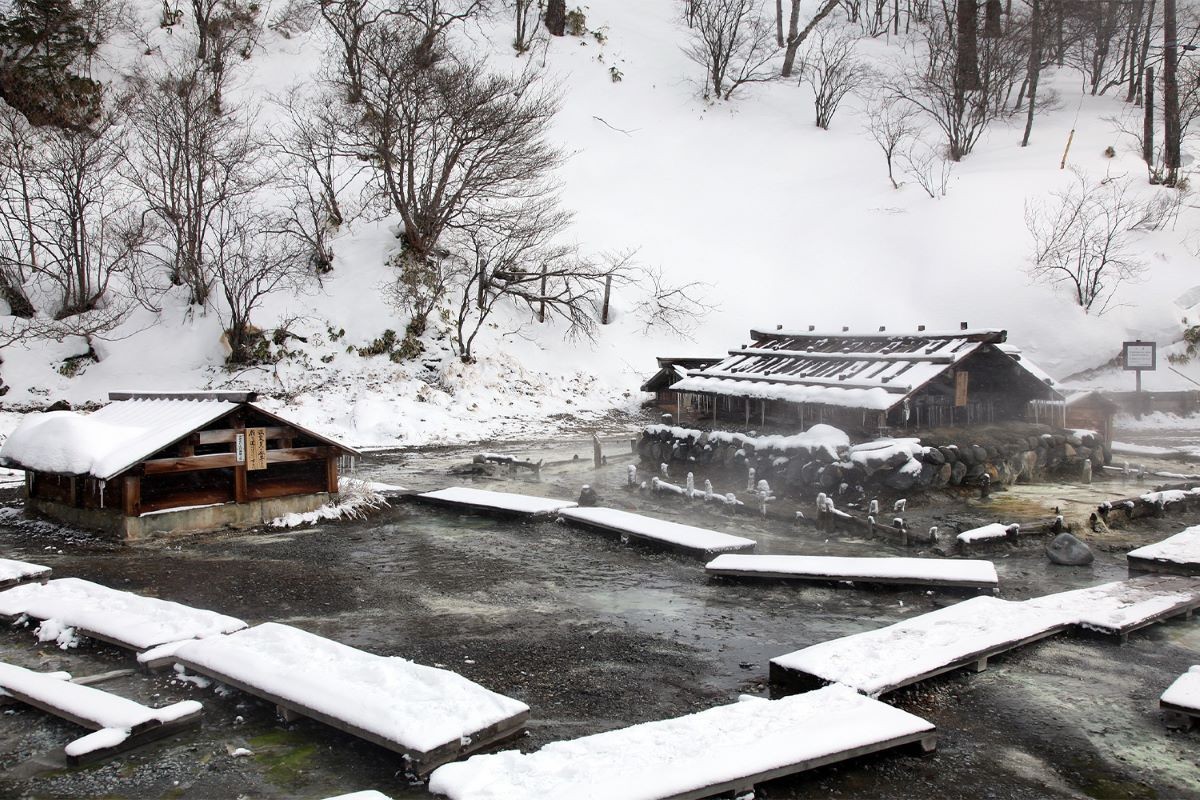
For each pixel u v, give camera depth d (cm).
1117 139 3609
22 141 2550
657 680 664
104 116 3069
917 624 727
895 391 1339
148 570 980
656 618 821
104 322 2517
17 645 732
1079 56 4644
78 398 2345
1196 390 2458
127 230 2581
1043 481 1507
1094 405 1703
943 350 1428
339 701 549
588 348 2939
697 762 471
